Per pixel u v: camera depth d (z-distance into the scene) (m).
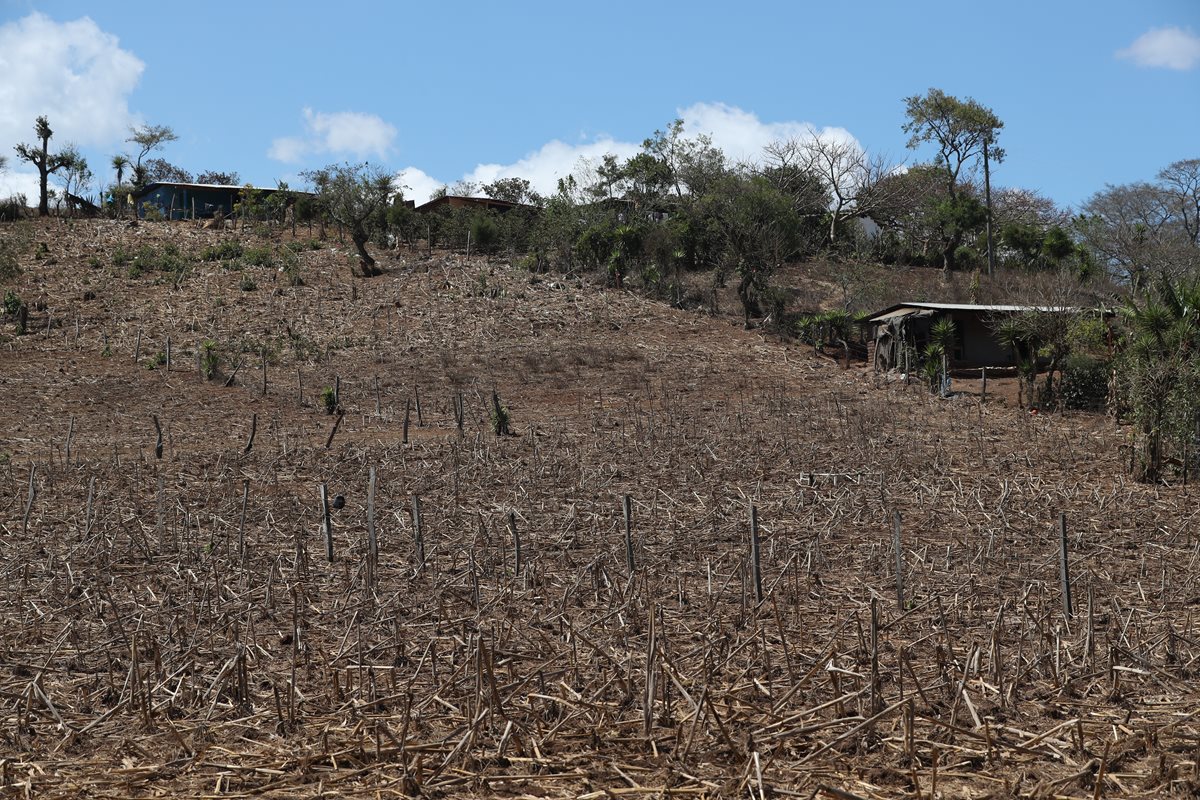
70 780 6.05
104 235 52.34
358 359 36.62
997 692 7.31
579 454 20.91
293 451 21.78
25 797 5.74
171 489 17.41
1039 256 59.78
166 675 7.80
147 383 32.62
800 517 14.55
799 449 21.22
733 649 8.11
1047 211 73.88
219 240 52.44
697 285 47.88
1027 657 8.11
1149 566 11.71
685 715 6.95
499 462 19.89
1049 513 14.75
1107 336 28.88
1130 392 18.81
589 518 14.41
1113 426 24.14
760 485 16.72
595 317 41.50
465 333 39.25
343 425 27.50
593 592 10.48
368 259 47.62
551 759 6.25
